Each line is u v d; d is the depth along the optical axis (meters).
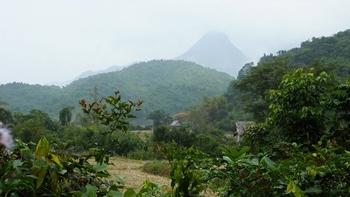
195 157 2.40
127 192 2.01
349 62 49.69
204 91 123.69
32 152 1.94
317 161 2.63
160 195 2.30
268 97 7.09
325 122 6.27
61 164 1.94
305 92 6.41
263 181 2.31
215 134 41.41
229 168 2.38
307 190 2.41
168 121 72.69
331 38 61.25
